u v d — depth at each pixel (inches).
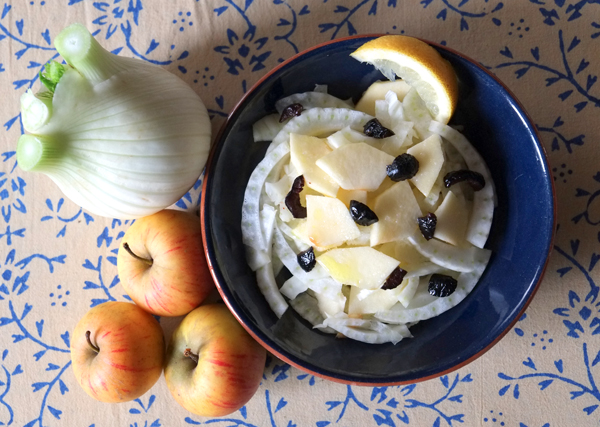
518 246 12.3
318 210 11.8
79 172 11.4
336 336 13.3
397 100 12.5
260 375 13.6
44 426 14.9
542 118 13.8
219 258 11.9
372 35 11.6
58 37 10.8
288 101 13.1
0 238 15.0
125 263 13.6
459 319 12.9
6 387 15.0
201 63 14.4
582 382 13.9
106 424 14.8
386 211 11.7
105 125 11.2
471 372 14.3
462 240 12.5
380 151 11.9
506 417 14.1
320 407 14.5
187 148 12.2
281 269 13.5
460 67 11.7
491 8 13.8
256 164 13.5
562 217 13.9
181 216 13.6
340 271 11.8
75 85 11.0
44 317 14.9
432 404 14.3
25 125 10.9
